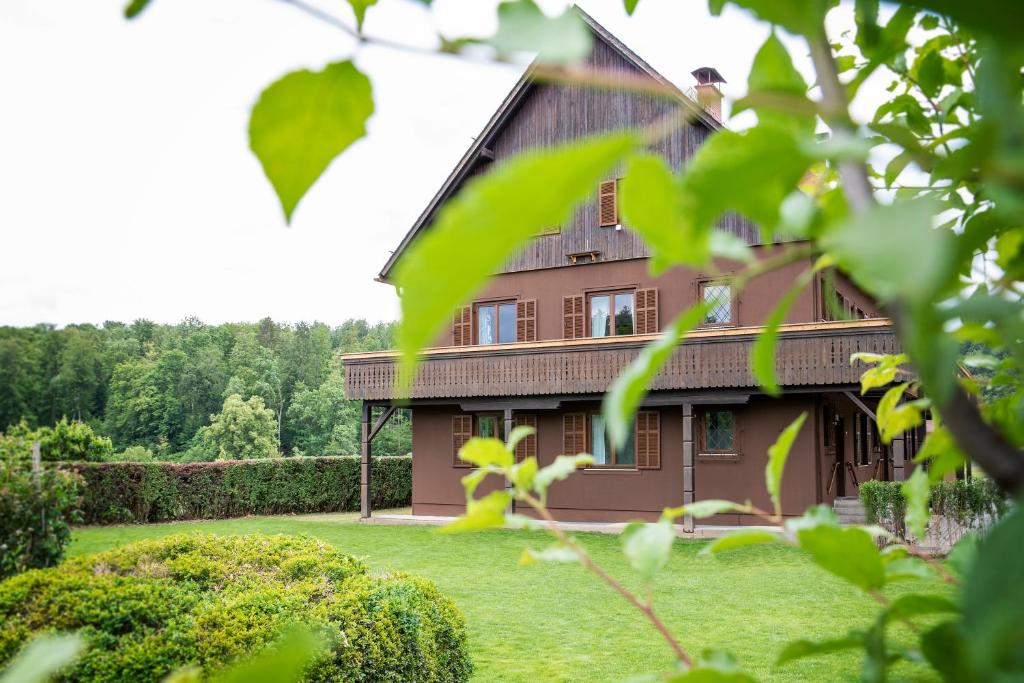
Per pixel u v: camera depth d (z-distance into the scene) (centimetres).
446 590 1019
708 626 808
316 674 396
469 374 1714
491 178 23
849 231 23
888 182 69
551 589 1018
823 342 1377
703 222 31
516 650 730
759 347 46
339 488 2250
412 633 479
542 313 1756
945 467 77
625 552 70
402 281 24
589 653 716
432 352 1758
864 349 1346
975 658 21
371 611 475
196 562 532
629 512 1634
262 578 527
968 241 43
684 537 1440
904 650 47
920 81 88
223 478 2086
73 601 425
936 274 21
